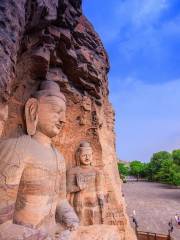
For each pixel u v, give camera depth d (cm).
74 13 530
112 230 518
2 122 348
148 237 1452
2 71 327
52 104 500
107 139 948
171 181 4838
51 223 473
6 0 348
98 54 819
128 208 2936
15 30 356
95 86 761
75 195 718
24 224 418
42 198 446
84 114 751
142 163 7306
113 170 932
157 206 3039
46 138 505
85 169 739
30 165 439
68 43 557
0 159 421
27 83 545
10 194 396
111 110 1066
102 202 742
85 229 509
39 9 402
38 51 486
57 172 491
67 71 651
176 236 1862
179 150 5056
